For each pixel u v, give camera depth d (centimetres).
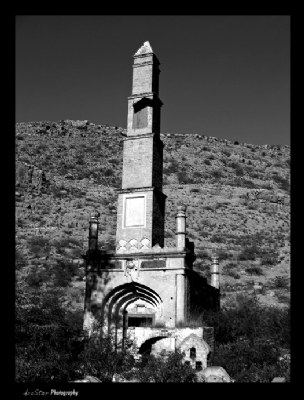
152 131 3356
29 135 14250
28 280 5500
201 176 12081
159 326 2895
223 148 14888
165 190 10588
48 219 8244
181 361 2372
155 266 3012
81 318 3781
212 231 8275
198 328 2720
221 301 5172
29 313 2511
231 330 3306
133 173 3309
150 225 3147
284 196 10644
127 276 3061
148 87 3406
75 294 5209
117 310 3097
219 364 2642
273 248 7425
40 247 6788
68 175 11344
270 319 3403
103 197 10019
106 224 8244
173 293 2933
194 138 15612
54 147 13425
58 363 2177
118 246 3183
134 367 2494
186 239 3272
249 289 5641
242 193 10712
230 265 6569
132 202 3241
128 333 2834
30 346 2177
